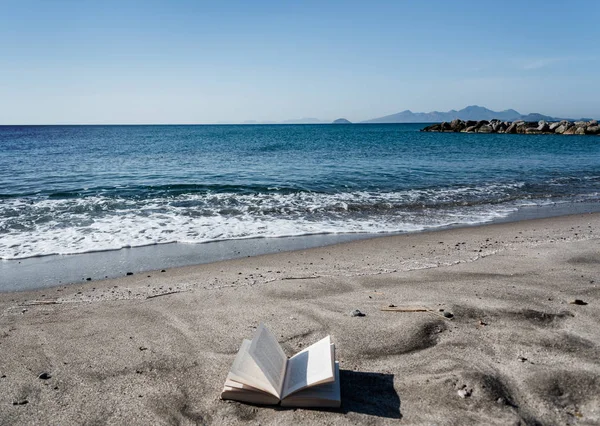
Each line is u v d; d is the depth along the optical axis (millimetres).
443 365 3781
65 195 14148
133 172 20391
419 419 3074
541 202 14211
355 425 3012
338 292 5828
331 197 14234
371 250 8531
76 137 63844
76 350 4215
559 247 8234
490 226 10836
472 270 6816
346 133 86812
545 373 3611
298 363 3631
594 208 13312
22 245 8758
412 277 6480
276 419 3096
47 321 4988
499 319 4770
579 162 26094
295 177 18672
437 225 10977
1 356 4102
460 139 57562
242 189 15414
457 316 4848
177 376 3705
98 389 3523
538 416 3115
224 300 5578
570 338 4281
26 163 24359
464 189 16172
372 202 13578
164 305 5445
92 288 6363
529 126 76688
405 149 37062
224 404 3283
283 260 7840
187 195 14227
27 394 3457
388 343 4230
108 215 11336
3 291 6285
